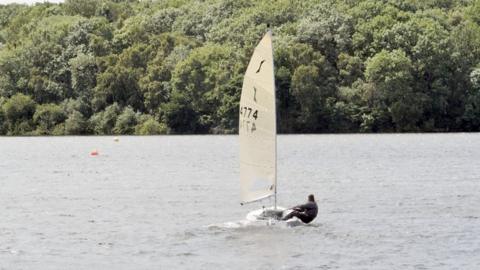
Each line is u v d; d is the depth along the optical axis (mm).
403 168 173125
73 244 85250
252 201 90562
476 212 103625
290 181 147500
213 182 147625
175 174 166250
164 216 103688
